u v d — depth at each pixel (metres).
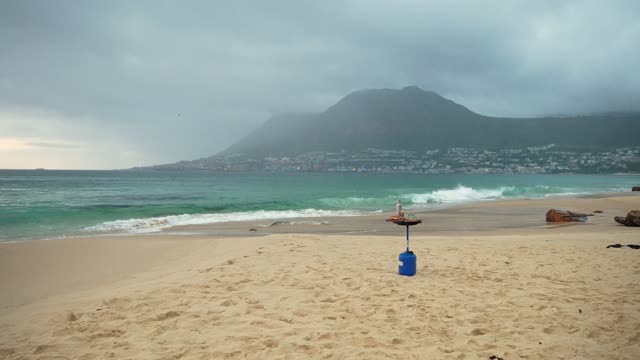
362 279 7.07
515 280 7.18
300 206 28.02
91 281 7.51
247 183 81.50
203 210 25.12
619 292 6.39
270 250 9.64
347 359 4.03
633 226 17.05
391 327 4.89
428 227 17.20
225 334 4.64
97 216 21.02
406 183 86.44
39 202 31.48
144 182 80.56
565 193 49.09
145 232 15.86
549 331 4.85
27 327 4.94
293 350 4.22
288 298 5.98
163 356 4.09
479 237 12.98
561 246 10.88
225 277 7.15
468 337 4.63
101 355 4.12
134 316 5.24
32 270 8.27
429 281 7.04
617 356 4.15
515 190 50.16
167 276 7.60
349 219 20.16
